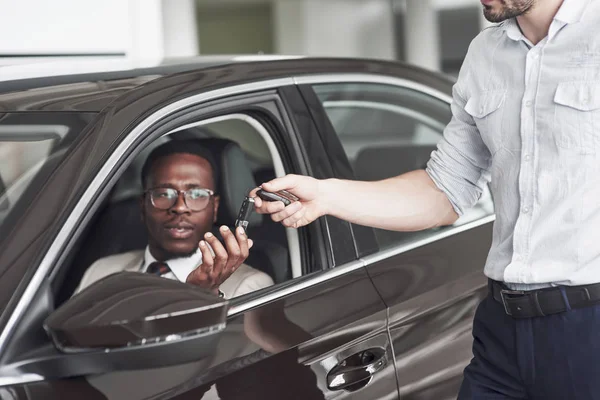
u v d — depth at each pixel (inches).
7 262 69.4
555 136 79.1
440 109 123.4
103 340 63.3
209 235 86.0
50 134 79.8
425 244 105.3
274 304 85.7
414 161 115.9
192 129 100.6
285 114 97.4
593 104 76.9
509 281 82.0
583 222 78.4
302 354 83.5
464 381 88.8
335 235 95.4
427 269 101.2
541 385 82.0
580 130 77.7
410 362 94.7
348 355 87.8
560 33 79.0
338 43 665.6
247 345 79.7
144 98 84.6
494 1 79.1
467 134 91.9
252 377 78.5
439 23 629.6
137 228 100.6
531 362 81.7
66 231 71.5
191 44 533.0
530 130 80.7
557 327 79.5
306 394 82.9
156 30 239.3
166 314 62.8
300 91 101.3
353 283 93.4
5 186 75.5
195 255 99.2
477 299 104.3
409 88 119.1
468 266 105.5
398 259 100.2
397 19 665.0
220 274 87.6
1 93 88.9
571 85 78.0
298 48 663.8
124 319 62.4
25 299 67.6
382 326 92.0
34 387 65.1
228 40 673.0
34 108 84.3
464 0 616.7
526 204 81.4
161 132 83.2
